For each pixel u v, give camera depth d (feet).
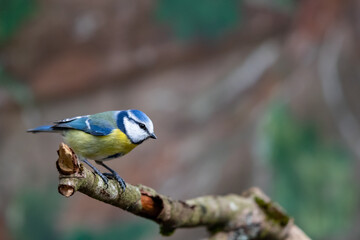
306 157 31.07
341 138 31.09
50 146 30.71
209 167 31.17
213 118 31.42
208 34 31.60
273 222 15.26
